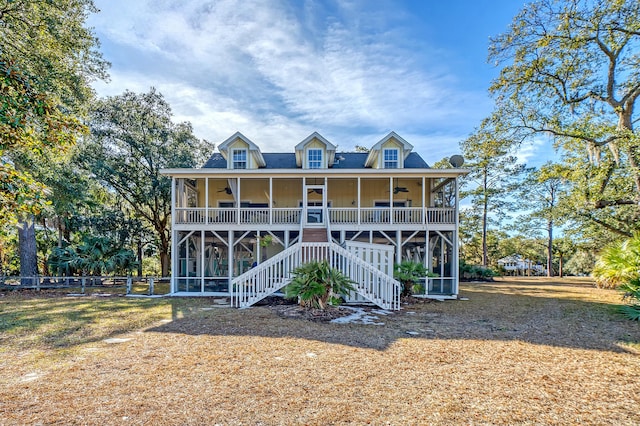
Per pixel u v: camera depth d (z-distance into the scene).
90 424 2.93
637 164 12.82
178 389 3.70
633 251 10.76
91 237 16.75
